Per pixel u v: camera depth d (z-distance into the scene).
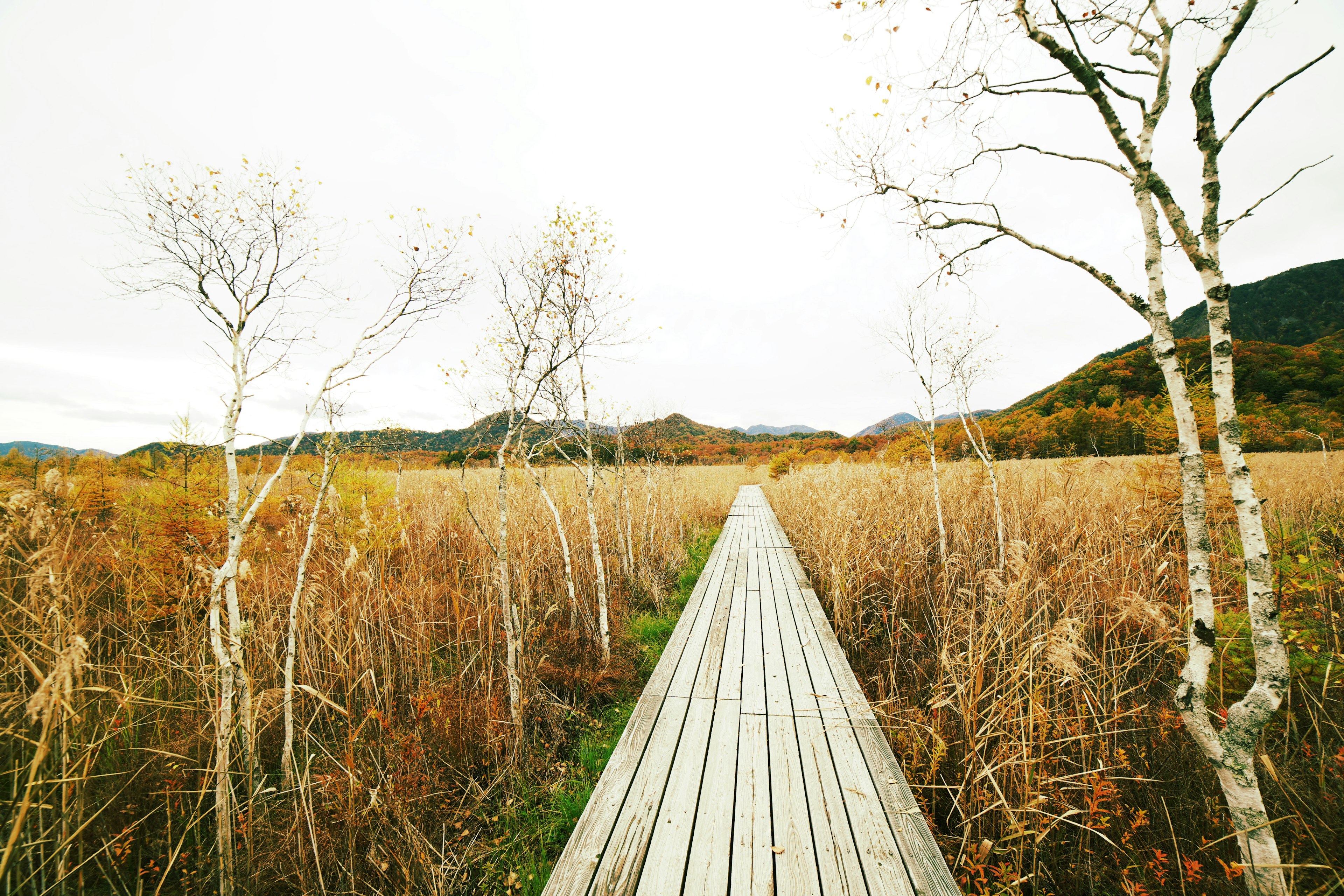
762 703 3.57
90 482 5.94
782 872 2.12
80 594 3.48
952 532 7.05
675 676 4.05
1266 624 1.98
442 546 7.31
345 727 3.84
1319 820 2.55
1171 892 2.38
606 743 3.79
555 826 2.96
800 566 7.87
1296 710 3.30
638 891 2.06
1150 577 4.64
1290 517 5.95
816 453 23.72
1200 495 2.16
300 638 4.02
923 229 3.09
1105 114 2.28
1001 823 2.68
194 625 4.11
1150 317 2.32
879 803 2.51
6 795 2.69
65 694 2.22
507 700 3.95
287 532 6.32
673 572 8.10
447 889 2.58
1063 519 6.18
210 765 3.10
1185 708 2.21
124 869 2.71
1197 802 2.83
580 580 6.36
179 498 4.32
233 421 2.85
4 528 3.37
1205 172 2.15
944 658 3.28
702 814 2.48
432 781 3.18
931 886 2.03
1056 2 2.19
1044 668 3.22
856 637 5.23
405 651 4.57
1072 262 2.50
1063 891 2.48
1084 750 3.04
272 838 2.82
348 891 2.52
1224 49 2.04
